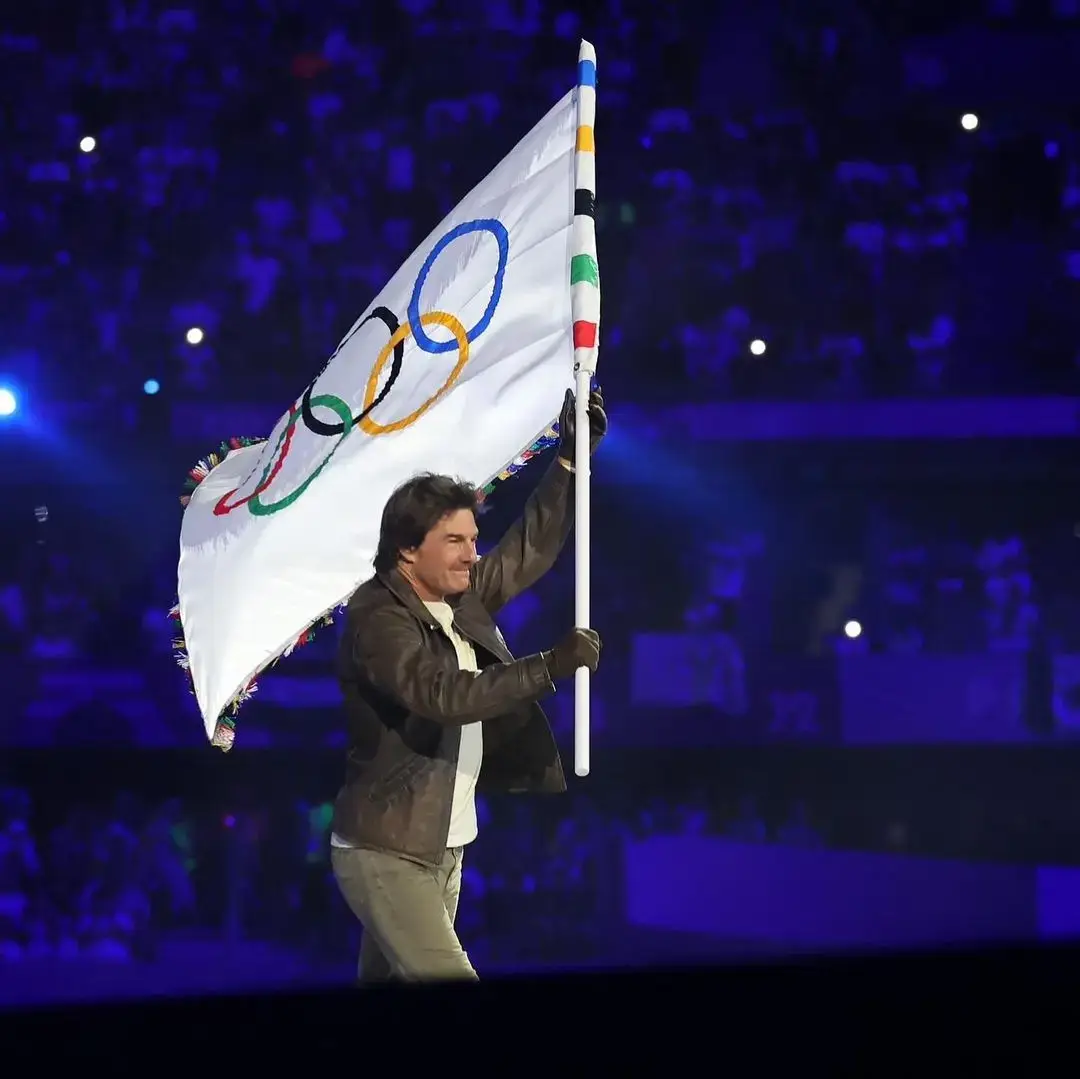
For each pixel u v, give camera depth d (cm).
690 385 2462
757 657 2420
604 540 2478
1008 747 2377
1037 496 2477
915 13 2639
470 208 975
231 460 1014
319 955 1845
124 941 1894
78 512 2448
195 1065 572
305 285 2555
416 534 827
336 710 2345
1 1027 571
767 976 600
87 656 2389
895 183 2595
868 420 2375
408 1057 579
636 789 2400
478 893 1972
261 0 2634
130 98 2619
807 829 2059
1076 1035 588
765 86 2653
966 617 2466
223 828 2058
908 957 611
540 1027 585
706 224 2581
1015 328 2559
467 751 858
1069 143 2612
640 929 1947
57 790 2350
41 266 2552
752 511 2473
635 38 2661
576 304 899
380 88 2633
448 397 938
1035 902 1902
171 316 2531
